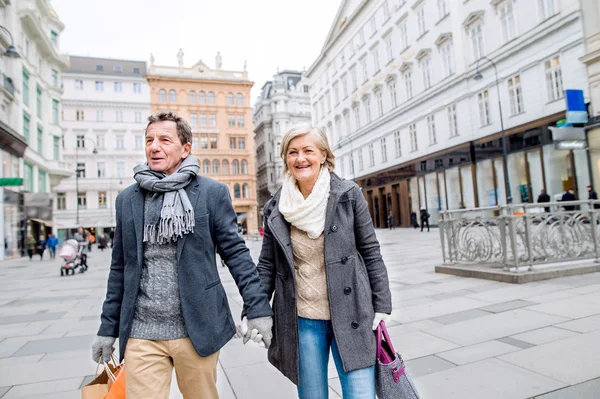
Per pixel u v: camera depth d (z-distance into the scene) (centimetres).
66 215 4809
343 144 3869
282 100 6562
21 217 2352
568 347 319
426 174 2673
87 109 5025
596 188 1425
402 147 2941
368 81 3369
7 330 505
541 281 584
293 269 179
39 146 2870
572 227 659
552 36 1741
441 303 508
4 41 2144
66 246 1208
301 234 185
